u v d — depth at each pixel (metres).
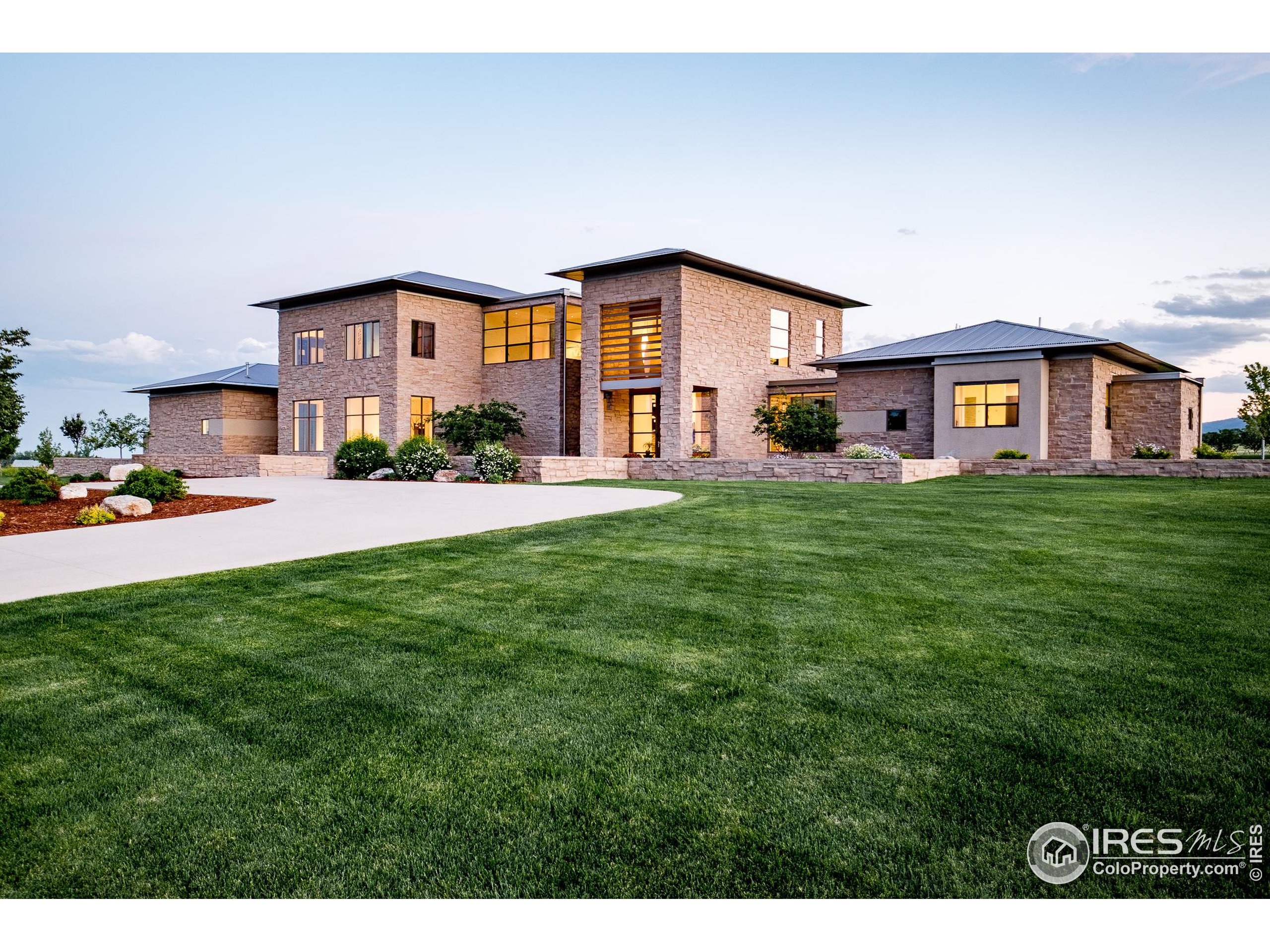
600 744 3.24
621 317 25.31
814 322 29.14
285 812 2.73
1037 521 9.72
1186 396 23.61
